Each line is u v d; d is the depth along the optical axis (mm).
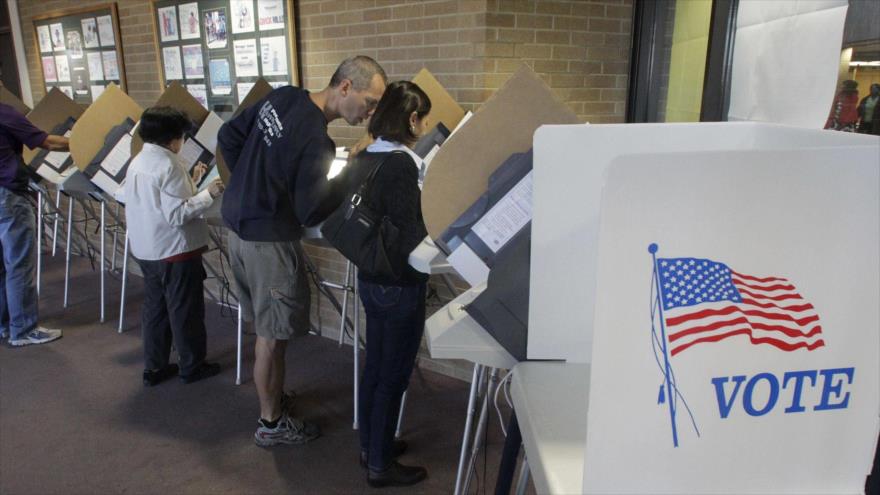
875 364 534
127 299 4047
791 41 1689
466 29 2434
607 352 503
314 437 2369
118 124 3070
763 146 880
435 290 2805
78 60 4664
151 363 2818
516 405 844
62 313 3801
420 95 1699
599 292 488
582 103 2631
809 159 480
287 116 1876
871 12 1431
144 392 2768
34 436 2404
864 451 556
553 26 2490
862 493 566
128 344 3324
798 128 813
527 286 950
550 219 875
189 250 2664
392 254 1658
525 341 968
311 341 3342
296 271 2094
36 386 2832
